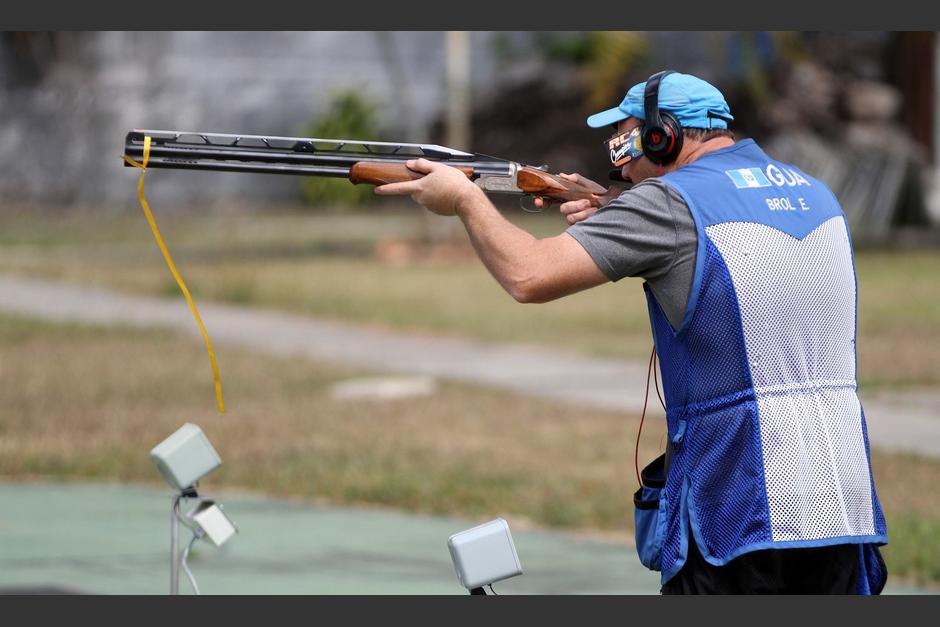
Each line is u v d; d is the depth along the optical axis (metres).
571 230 11.51
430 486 28.41
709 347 11.31
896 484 27.94
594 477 29.56
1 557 21.62
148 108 111.56
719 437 11.30
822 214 11.78
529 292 11.50
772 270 11.30
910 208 99.81
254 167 12.42
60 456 31.06
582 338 53.03
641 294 68.88
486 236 11.79
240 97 113.06
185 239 92.88
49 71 111.25
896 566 21.95
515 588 20.05
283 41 113.44
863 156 99.12
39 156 111.06
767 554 11.27
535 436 34.44
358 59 115.06
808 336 11.45
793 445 11.22
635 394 40.91
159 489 28.48
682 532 11.35
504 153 110.25
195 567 21.27
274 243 90.94
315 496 27.97
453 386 42.06
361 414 37.31
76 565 21.11
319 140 12.47
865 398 38.72
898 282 69.06
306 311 60.34
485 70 111.94
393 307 61.25
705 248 11.24
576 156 109.75
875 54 105.25
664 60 100.50
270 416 36.78
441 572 21.22
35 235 93.44
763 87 88.50
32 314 57.06
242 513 26.27
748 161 11.81
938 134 105.12
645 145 12.07
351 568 21.39
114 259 79.75
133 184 111.56
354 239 94.25
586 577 21.06
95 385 40.84
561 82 110.25
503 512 26.61
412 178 12.28
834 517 11.23
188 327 54.91
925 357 45.75
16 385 40.34
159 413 36.84
